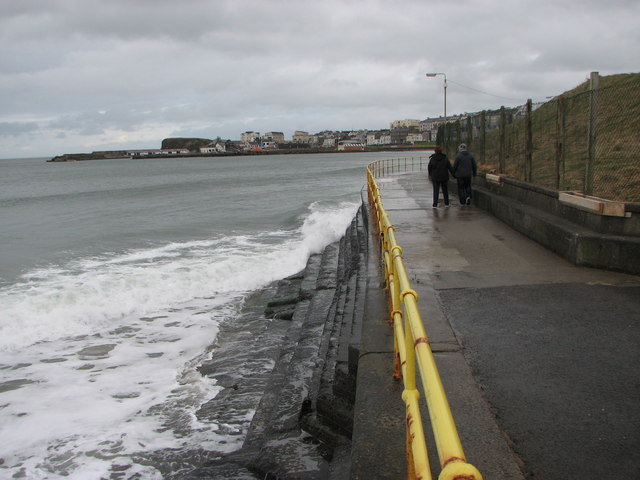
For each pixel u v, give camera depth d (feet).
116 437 22.22
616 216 22.99
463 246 28.81
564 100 29.22
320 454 15.97
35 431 22.82
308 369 22.39
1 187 237.04
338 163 429.79
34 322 36.40
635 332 15.55
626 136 38.75
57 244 72.33
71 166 609.83
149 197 156.56
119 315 38.91
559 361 13.83
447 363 13.74
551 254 26.11
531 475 9.28
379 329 15.78
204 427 22.84
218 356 31.07
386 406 11.52
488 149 60.75
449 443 4.55
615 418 11.00
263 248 63.10
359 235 44.19
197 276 47.73
